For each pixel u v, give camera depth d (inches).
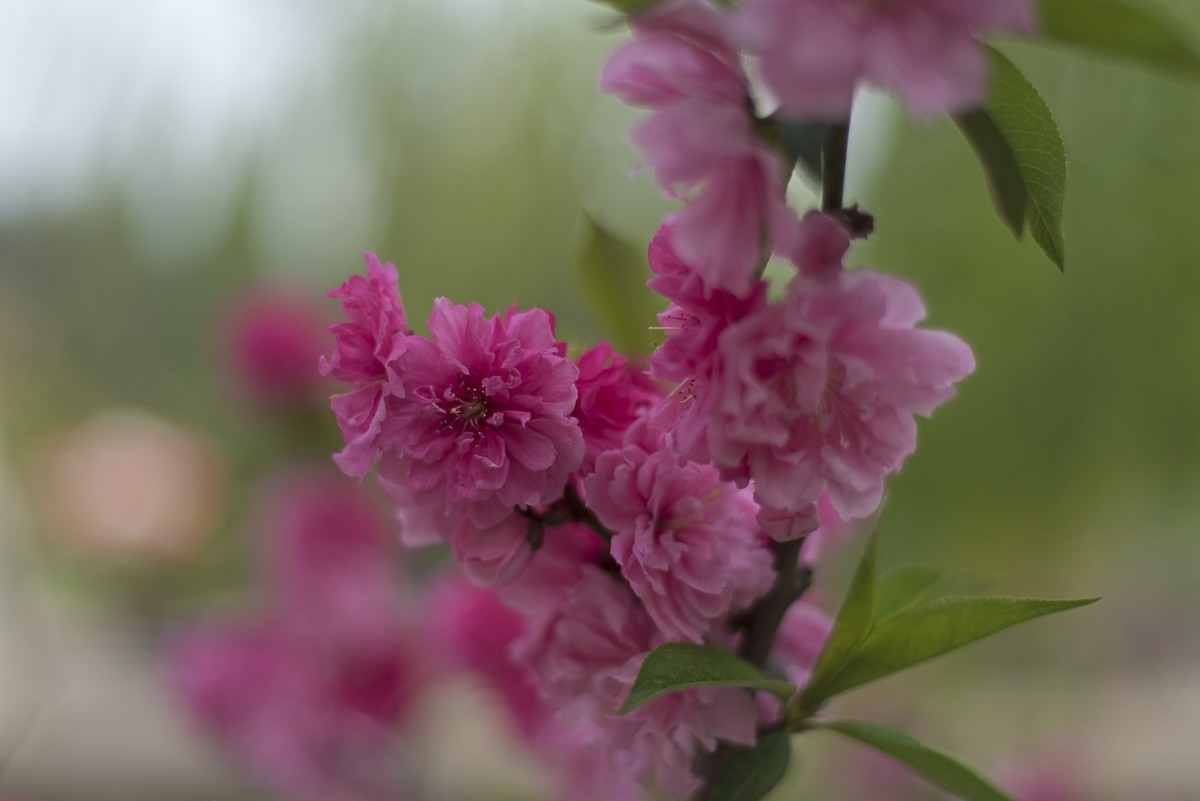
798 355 19.7
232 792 52.0
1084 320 53.8
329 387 48.5
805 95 18.3
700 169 19.4
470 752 45.6
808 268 19.6
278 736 38.9
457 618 28.9
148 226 69.2
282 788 39.8
